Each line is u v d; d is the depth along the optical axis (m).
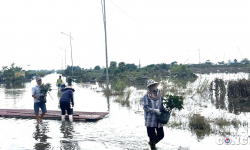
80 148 5.54
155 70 37.91
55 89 25.19
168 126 7.62
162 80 22.55
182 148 5.50
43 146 5.68
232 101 12.88
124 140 6.18
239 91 13.34
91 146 5.68
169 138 6.31
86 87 27.33
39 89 8.49
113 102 13.91
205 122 7.51
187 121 8.24
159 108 5.36
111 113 10.25
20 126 7.82
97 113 9.84
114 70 33.34
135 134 6.78
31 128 7.52
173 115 9.34
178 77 26.14
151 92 5.44
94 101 14.46
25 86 32.41
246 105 11.55
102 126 7.79
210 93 16.14
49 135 6.66
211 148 5.50
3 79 40.19
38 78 8.59
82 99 15.52
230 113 9.66
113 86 21.12
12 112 10.10
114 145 5.75
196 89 17.52
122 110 11.02
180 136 6.50
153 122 5.32
